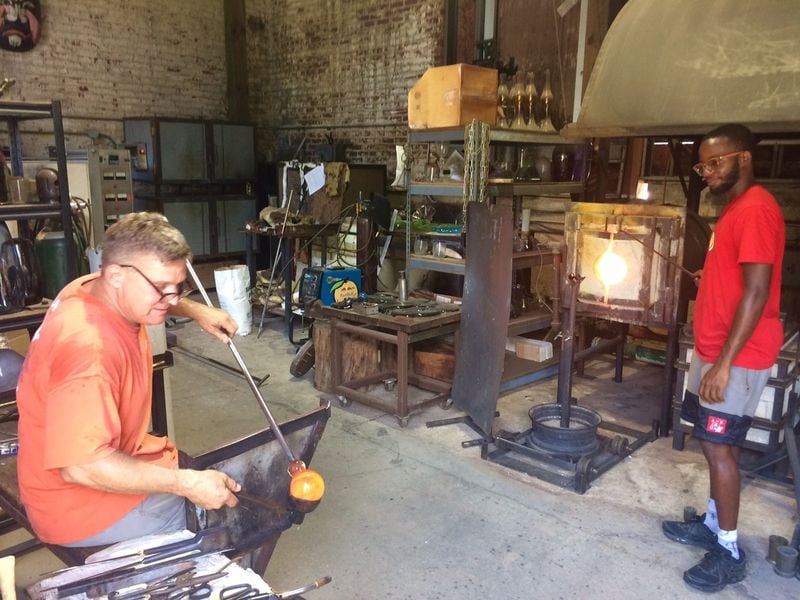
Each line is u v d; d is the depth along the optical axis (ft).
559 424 10.50
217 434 11.43
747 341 7.00
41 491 5.09
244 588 4.48
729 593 7.28
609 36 11.24
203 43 25.04
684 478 9.84
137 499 5.36
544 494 9.38
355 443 11.05
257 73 26.30
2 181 8.14
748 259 6.86
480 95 13.32
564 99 16.81
